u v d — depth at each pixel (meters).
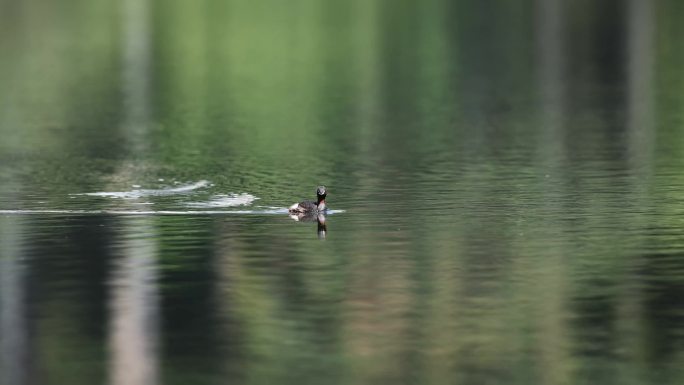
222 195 38.72
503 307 27.09
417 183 40.62
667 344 24.86
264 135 52.88
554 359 24.22
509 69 75.62
